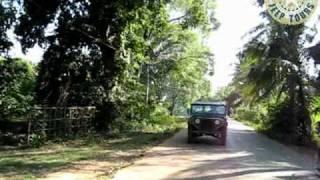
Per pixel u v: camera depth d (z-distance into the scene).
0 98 26.66
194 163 16.39
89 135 25.38
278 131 31.62
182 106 80.38
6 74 27.14
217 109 25.58
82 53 29.20
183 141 25.91
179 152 19.91
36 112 20.95
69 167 14.35
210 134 24.52
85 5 28.28
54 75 28.53
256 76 34.25
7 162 14.80
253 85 36.12
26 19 27.30
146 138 26.31
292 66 32.22
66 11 28.11
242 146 24.36
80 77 29.03
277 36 33.38
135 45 31.36
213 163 16.56
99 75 29.38
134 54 31.89
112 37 29.20
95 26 28.69
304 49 32.31
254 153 20.84
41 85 28.72
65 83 28.56
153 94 54.34
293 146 26.73
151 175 13.53
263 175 14.25
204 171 14.55
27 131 20.75
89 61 29.28
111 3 27.23
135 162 16.23
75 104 28.45
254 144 26.09
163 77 59.25
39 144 20.08
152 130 33.78
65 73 28.59
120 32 29.31
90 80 29.00
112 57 29.59
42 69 28.69
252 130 42.66
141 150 20.19
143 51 33.12
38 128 21.00
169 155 18.70
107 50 29.47
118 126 30.31
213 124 24.58
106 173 13.62
